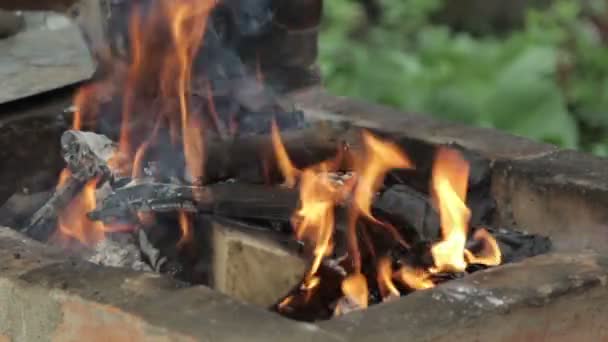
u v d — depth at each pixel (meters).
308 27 6.55
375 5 13.62
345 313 4.45
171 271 5.25
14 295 4.49
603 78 10.81
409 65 10.88
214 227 5.22
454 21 13.98
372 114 6.18
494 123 9.59
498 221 5.59
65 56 6.32
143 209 5.25
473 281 4.53
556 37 10.93
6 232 4.96
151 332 4.11
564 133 9.42
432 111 9.86
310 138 5.88
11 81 6.10
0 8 6.54
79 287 4.38
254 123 5.97
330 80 10.80
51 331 4.42
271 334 4.03
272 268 5.12
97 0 6.25
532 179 5.43
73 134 5.73
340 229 5.09
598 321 4.63
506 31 13.80
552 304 4.45
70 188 5.69
